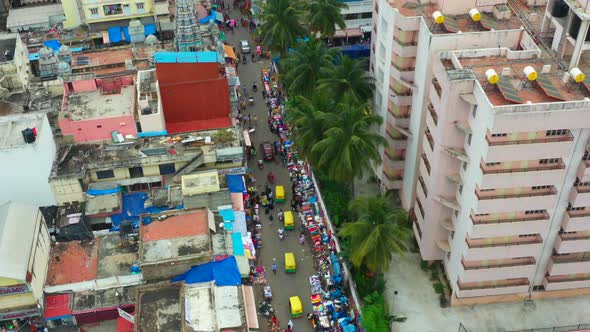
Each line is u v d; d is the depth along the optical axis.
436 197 57.78
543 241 55.28
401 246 58.41
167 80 76.75
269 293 63.12
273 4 90.94
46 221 65.56
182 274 60.12
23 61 84.19
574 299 61.19
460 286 58.47
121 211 66.88
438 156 55.34
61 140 71.38
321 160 66.38
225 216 65.62
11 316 57.09
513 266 56.59
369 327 56.41
